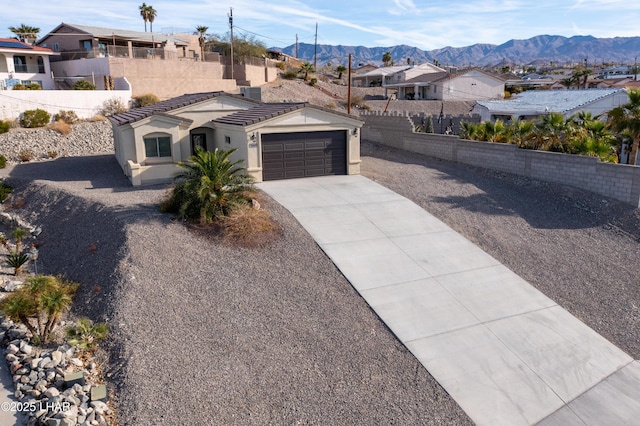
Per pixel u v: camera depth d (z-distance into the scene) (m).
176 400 9.24
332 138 24.52
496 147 25.11
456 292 13.98
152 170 22.77
